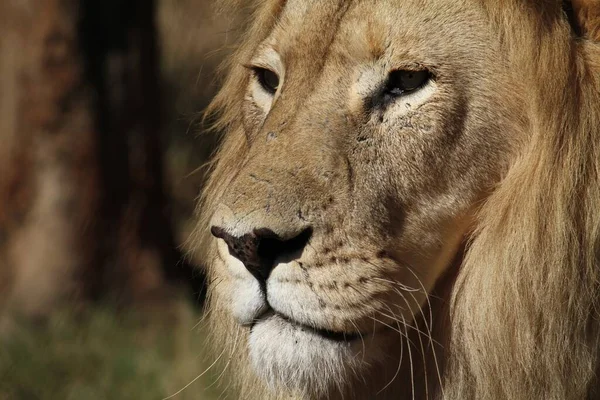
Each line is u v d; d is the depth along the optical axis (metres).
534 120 6.54
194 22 20.52
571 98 6.54
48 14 16.09
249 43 7.93
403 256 6.63
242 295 6.46
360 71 6.67
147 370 13.41
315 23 6.86
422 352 6.75
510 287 6.51
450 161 6.60
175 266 16.88
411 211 6.62
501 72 6.60
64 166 16.33
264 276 6.36
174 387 12.12
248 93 7.55
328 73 6.73
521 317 6.48
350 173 6.54
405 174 6.59
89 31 16.31
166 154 20.31
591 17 6.59
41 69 16.19
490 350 6.57
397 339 6.90
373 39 6.62
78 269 16.25
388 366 6.98
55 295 16.14
